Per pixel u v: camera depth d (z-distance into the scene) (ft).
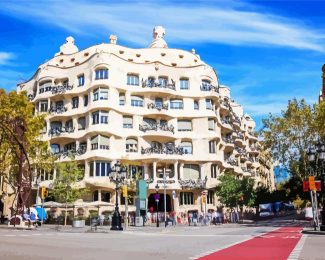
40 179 174.50
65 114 188.14
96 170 171.01
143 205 137.28
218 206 191.01
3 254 38.78
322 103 120.57
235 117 249.14
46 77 197.16
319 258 37.40
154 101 193.16
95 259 35.81
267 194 224.74
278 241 59.62
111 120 178.29
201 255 40.34
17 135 111.86
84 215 153.28
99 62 183.73
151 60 210.18
